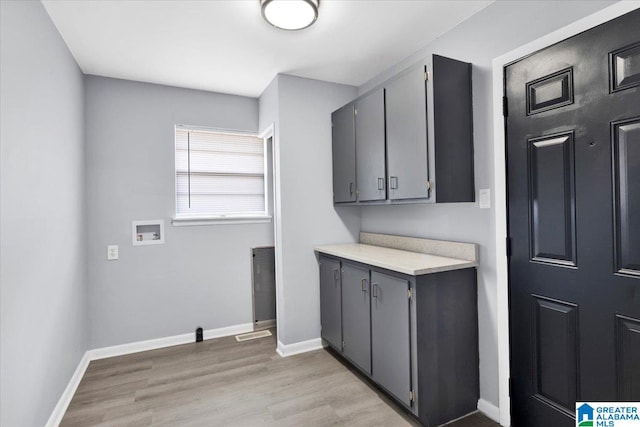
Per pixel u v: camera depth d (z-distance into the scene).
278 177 2.88
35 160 1.72
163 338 3.05
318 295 2.99
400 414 1.99
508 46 1.82
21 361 1.53
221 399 2.17
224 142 3.38
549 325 1.65
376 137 2.40
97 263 2.82
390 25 2.12
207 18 2.01
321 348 2.98
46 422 1.82
